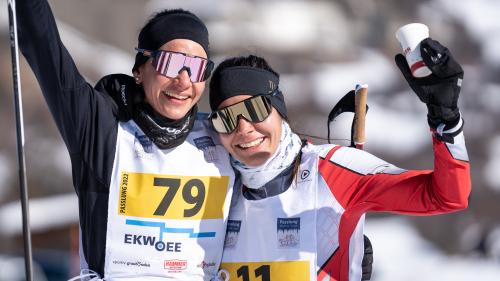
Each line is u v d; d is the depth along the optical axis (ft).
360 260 22.53
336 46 121.90
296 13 121.70
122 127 22.02
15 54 20.76
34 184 88.38
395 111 116.26
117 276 21.81
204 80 21.77
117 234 21.76
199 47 21.74
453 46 129.80
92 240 21.90
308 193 22.44
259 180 22.34
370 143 109.91
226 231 22.80
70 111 21.27
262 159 22.02
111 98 22.20
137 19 120.16
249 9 119.24
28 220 21.21
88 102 21.49
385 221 96.27
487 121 115.03
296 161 22.65
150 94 21.74
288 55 117.39
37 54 20.79
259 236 22.47
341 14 126.93
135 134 22.03
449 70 19.51
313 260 22.09
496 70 126.62
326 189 22.38
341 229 22.26
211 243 22.36
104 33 117.08
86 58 107.04
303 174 22.62
